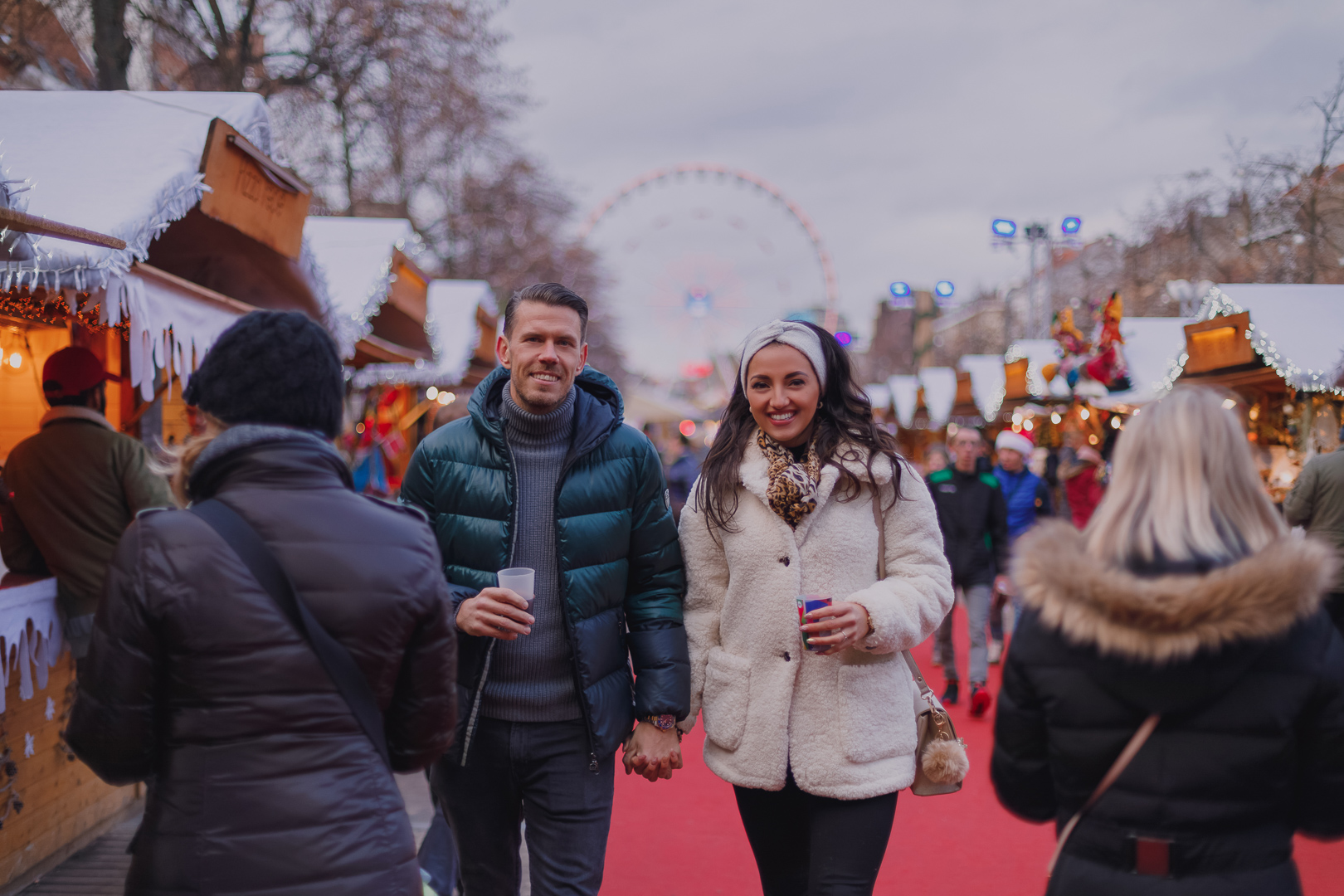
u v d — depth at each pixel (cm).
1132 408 1338
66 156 377
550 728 249
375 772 160
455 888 337
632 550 264
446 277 2630
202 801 152
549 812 249
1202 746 154
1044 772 176
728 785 518
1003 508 657
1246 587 144
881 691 240
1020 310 4203
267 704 154
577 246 3550
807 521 244
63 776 390
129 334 357
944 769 247
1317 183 1684
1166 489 160
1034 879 385
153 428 569
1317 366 844
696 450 1606
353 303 613
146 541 157
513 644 248
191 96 429
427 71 1593
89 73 1212
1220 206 2008
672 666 252
